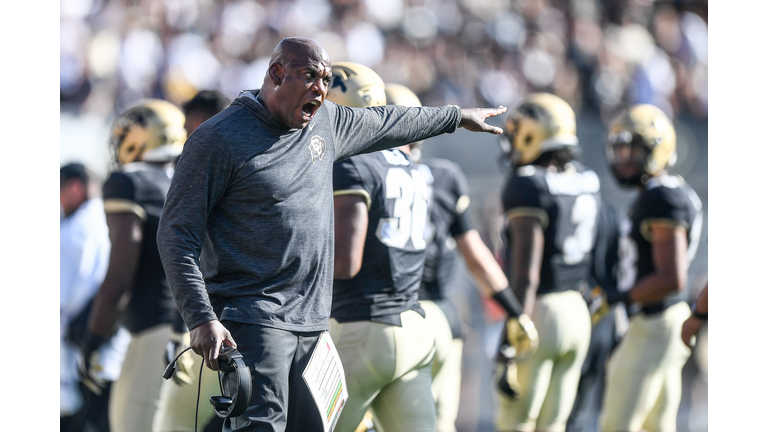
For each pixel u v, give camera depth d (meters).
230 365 9.20
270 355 9.77
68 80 35.84
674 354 16.94
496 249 28.48
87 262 18.52
